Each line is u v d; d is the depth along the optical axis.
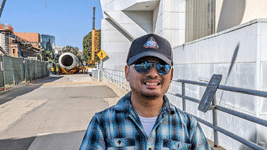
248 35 2.83
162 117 1.12
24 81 18.33
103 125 1.12
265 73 2.66
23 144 4.09
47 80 22.70
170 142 1.09
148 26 15.17
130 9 14.61
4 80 12.62
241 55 2.98
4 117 6.25
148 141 1.08
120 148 1.07
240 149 2.96
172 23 10.82
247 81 2.85
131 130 1.09
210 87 2.78
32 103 8.53
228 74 3.31
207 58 3.95
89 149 1.07
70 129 5.04
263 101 2.67
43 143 4.14
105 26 17.55
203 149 1.16
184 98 3.47
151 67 1.08
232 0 4.86
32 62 21.92
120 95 9.91
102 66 18.02
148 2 12.48
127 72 1.25
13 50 41.44
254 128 2.69
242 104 2.98
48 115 6.47
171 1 10.81
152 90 1.09
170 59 1.10
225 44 3.38
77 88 13.82
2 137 4.51
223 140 3.44
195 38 9.04
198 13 8.64
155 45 1.07
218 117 3.67
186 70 4.93
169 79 1.15
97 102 8.68
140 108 1.16
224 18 5.27
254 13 4.06
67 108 7.50
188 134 1.16
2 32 42.50
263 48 2.66
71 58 39.59
